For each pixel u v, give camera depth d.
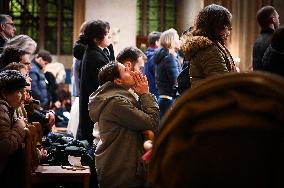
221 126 1.31
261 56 7.24
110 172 6.17
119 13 18.47
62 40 19.62
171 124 1.40
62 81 14.34
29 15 19.50
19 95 5.72
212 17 5.57
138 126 6.08
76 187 6.32
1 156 5.46
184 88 6.09
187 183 1.30
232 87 1.37
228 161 1.28
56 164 6.70
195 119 1.36
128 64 7.09
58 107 12.88
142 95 6.22
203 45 5.44
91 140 8.10
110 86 6.28
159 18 20.31
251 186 1.27
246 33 13.76
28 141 5.68
